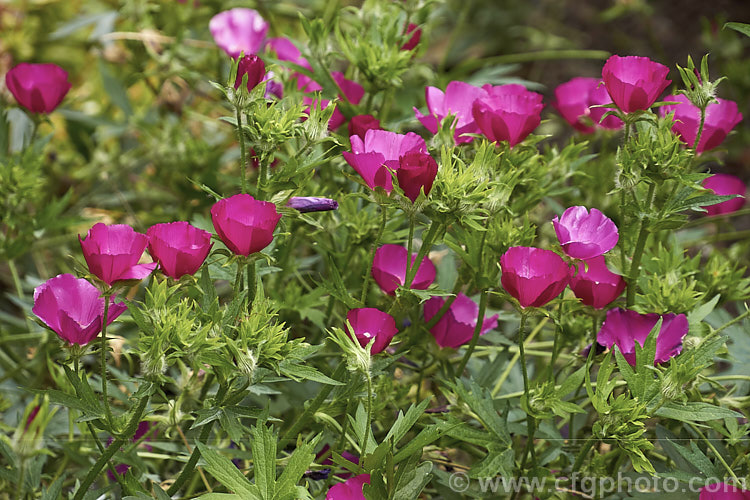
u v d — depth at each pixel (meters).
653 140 1.88
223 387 1.83
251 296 1.87
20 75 2.05
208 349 1.80
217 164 2.24
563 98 2.10
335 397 1.88
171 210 2.31
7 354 2.18
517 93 1.96
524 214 1.98
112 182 2.31
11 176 2.07
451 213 1.83
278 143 1.84
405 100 2.23
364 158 1.82
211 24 2.22
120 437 1.83
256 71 1.83
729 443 1.92
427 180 1.81
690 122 1.93
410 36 2.05
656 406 1.84
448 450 1.99
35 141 2.20
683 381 1.83
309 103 2.04
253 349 1.81
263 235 1.80
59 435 2.03
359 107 2.04
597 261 1.90
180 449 1.97
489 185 1.87
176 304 1.82
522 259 1.82
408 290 1.86
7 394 2.09
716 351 1.92
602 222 1.85
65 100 2.32
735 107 1.96
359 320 1.84
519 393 1.98
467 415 1.94
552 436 1.92
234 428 1.82
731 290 2.01
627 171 1.87
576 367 1.97
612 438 1.84
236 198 1.81
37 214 2.10
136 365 2.12
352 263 2.04
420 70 2.30
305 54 2.05
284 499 1.80
